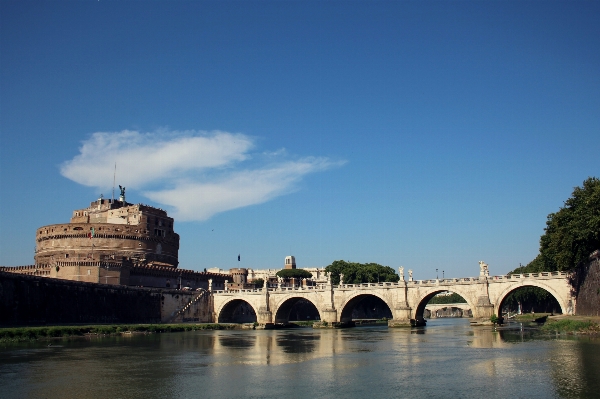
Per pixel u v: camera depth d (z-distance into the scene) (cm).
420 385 4378
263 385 4519
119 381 4747
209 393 4194
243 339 9625
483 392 3997
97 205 19725
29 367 5606
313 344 8381
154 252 17850
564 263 10088
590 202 9062
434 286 12788
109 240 16962
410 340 8844
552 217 11525
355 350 7275
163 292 14475
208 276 18700
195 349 7569
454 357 6119
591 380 4272
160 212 18725
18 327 9356
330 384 4525
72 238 16875
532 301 18162
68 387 4456
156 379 4847
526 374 4656
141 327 11569
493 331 10188
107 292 12419
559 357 5538
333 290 14312
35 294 10181
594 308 9112
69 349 7462
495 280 11862
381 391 4178
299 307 19938
